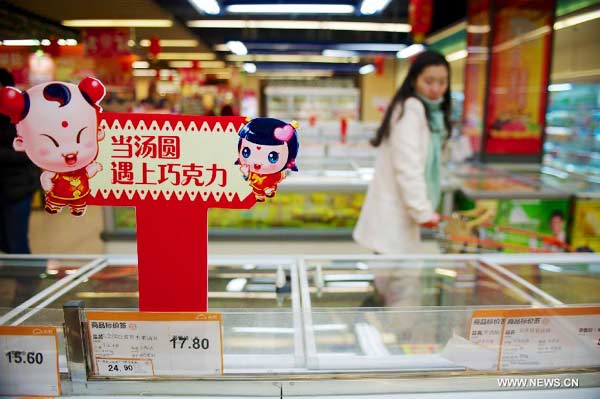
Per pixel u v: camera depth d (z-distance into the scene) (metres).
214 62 10.66
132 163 0.77
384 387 0.89
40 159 0.75
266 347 0.93
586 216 3.30
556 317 0.89
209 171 0.78
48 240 4.41
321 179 3.72
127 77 4.52
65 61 2.97
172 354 0.85
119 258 1.43
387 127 2.10
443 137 2.20
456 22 7.34
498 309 0.89
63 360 0.87
